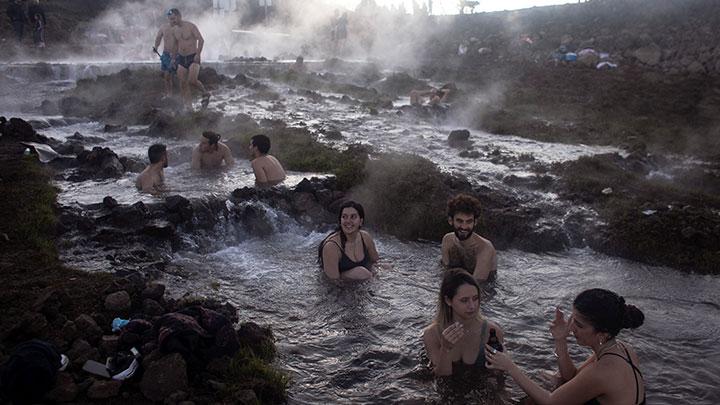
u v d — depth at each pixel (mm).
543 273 6438
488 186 8711
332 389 4133
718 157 11227
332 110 14547
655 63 22844
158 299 4914
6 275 5188
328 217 7711
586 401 3580
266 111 13727
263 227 7289
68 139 9961
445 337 4078
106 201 6688
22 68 16391
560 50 25562
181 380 3805
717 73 21000
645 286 6152
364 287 5820
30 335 4223
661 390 4227
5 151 8414
